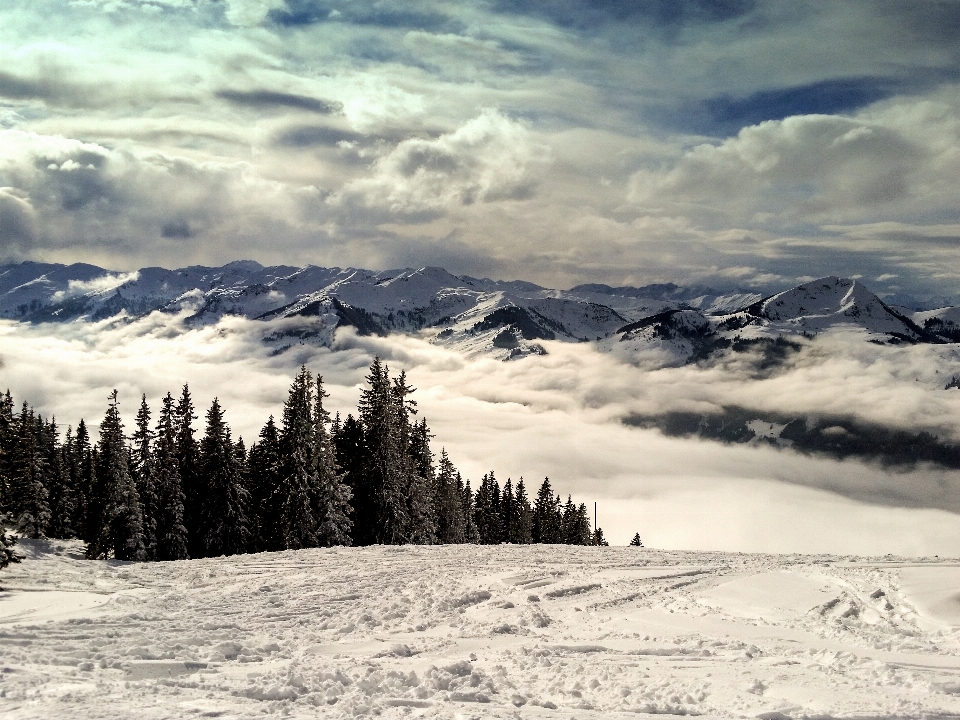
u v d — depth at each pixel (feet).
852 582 74.54
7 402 138.00
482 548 112.98
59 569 94.17
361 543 183.42
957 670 43.14
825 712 35.42
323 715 33.63
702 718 35.17
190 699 35.78
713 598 70.54
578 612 65.98
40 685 37.45
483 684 40.96
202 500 175.73
